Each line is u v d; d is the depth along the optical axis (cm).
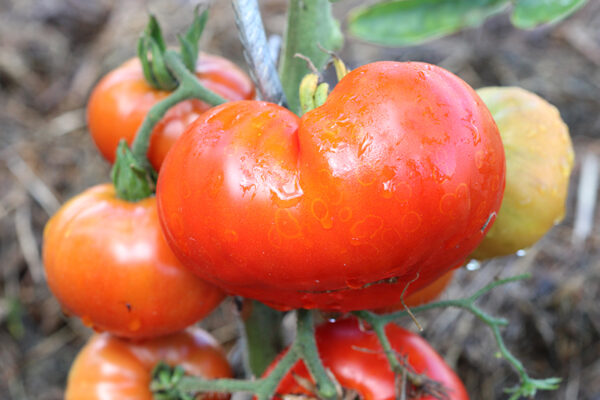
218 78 43
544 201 41
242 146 34
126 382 44
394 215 33
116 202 40
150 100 42
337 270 33
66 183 87
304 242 33
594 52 94
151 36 42
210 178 34
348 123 33
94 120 43
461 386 42
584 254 73
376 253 33
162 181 35
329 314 40
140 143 40
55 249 40
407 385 40
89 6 104
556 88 90
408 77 34
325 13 43
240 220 33
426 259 34
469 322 71
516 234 41
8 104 93
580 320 69
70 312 41
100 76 97
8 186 85
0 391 74
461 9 49
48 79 97
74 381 45
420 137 33
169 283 39
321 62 43
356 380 41
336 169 33
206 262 35
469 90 35
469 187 33
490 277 73
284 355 40
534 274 73
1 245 81
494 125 35
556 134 42
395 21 49
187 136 35
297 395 40
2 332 77
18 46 98
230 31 100
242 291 36
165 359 44
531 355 69
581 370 68
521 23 45
